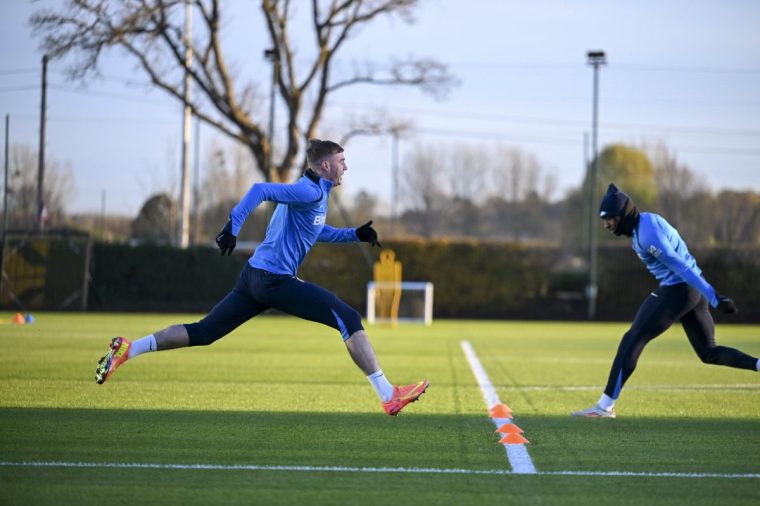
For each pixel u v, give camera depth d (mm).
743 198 149375
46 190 140625
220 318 27734
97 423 29562
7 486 20703
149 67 123000
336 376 46219
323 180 27234
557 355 62406
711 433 29125
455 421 31219
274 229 27219
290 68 132500
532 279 128250
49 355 54406
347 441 27016
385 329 95125
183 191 128000
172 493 20250
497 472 22797
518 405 35938
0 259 116312
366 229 29469
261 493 20359
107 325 86688
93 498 19734
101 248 124062
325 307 26938
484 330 94438
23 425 28906
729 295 124875
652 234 30641
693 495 20562
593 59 119500
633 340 32000
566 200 194125
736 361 31453
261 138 133875
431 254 127438
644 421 31766
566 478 22203
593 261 122125
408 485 21297
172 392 38344
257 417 31578
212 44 127938
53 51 116125
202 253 124938
